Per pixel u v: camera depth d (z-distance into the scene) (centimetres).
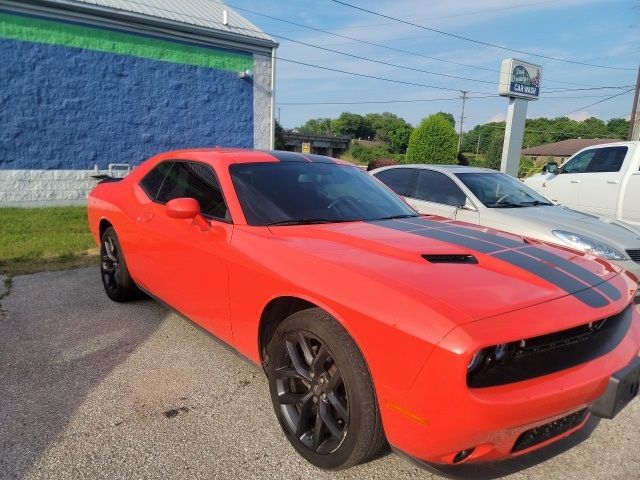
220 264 303
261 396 314
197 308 337
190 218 322
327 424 237
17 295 506
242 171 347
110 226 478
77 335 404
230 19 1454
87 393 313
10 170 1090
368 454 225
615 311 227
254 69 1441
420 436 198
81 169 1184
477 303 205
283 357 262
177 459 251
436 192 677
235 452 258
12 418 283
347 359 221
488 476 211
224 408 299
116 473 239
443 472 205
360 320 214
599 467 257
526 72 1521
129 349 379
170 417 289
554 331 201
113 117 1216
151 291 411
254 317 279
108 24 1171
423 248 263
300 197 340
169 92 1297
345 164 421
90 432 272
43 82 1106
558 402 199
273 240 282
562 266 257
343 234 288
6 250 685
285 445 265
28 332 409
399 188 726
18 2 1046
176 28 1273
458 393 185
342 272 235
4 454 251
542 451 235
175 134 1325
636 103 1952
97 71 1176
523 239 308
